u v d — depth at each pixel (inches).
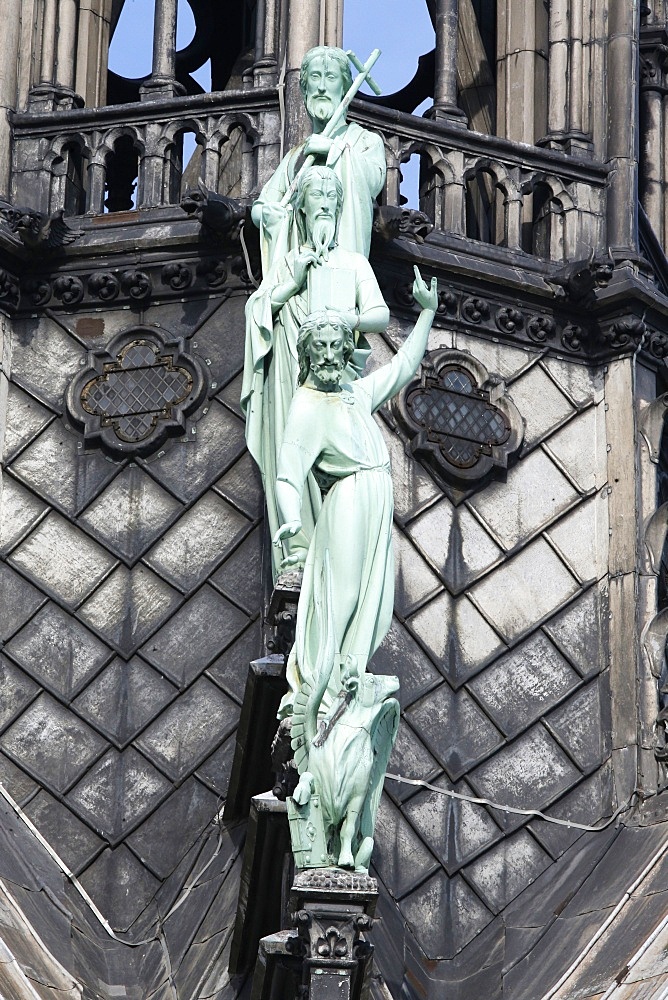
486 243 1393.9
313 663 1223.5
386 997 1258.0
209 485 1350.9
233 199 1369.3
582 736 1346.0
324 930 1197.7
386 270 1373.0
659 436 1384.1
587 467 1380.4
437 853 1318.9
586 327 1395.2
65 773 1330.0
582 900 1302.9
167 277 1373.0
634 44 1433.3
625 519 1369.3
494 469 1366.9
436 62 1418.6
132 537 1352.1
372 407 1267.2
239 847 1295.5
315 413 1256.8
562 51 1434.5
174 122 1391.5
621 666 1350.9
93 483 1360.7
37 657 1344.7
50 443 1366.9
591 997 1253.1
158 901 1307.8
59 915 1298.0
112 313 1378.0
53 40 1417.3
